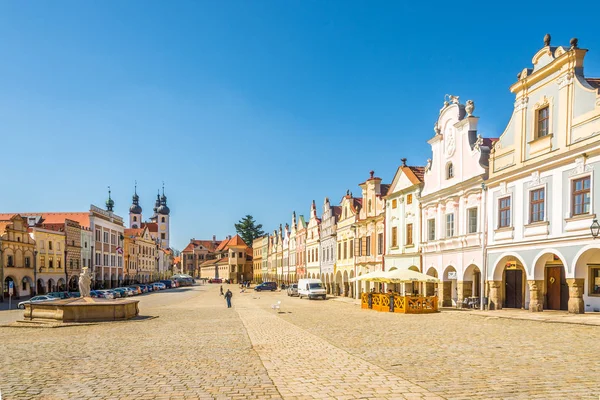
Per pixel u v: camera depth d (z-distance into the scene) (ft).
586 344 49.70
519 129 92.79
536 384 32.27
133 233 396.57
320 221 246.06
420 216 134.31
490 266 100.01
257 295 242.99
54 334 72.38
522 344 50.65
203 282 556.10
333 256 218.59
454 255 114.62
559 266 91.91
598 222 73.92
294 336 63.67
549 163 83.87
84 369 40.86
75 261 252.62
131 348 53.93
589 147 75.31
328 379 35.12
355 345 53.47
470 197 108.58
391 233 153.69
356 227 184.24
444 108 121.70
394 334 63.82
